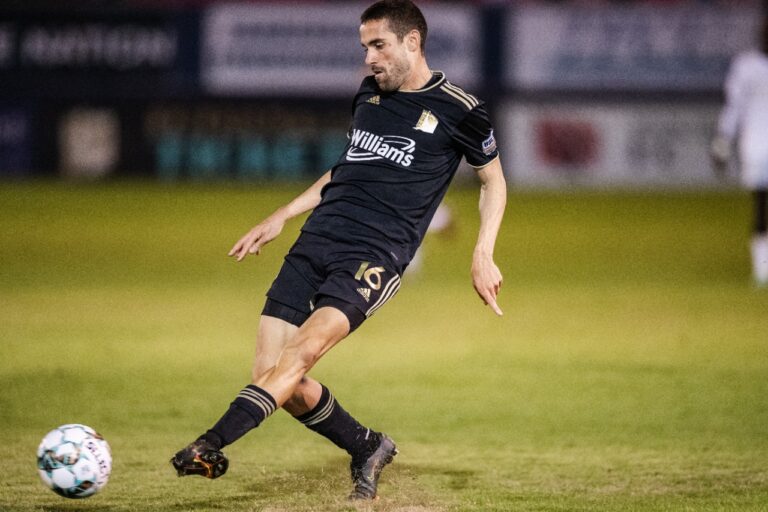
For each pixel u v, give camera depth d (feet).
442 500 59.93
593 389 89.86
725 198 273.13
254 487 62.59
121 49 290.56
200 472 51.06
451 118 58.29
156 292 143.64
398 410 82.74
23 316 124.47
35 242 194.59
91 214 234.79
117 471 65.51
